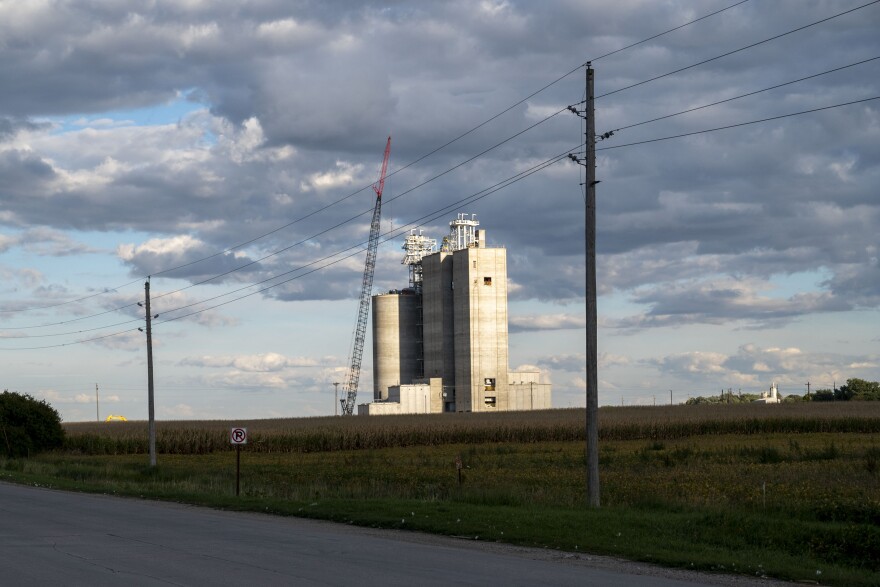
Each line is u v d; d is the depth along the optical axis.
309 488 37.25
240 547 20.53
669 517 24.50
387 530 24.69
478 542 22.03
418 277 171.75
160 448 87.75
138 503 34.53
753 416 102.25
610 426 92.56
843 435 88.19
